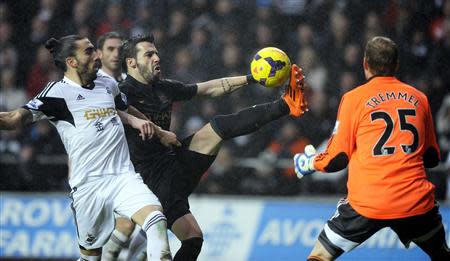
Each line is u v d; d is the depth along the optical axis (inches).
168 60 1181.7
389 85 623.8
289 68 687.7
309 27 1203.2
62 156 1103.0
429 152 631.8
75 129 637.3
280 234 989.8
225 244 988.6
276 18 1210.0
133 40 701.3
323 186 1065.5
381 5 1197.1
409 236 623.8
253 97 1130.0
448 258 633.0
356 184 614.5
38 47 1203.2
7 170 1063.0
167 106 714.8
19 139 1107.3
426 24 1190.3
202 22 1210.0
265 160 1064.8
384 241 976.9
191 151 698.2
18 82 1197.7
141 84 703.7
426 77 1157.1
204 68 1173.1
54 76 1194.6
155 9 1217.4
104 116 645.9
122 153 653.9
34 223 1004.6
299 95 664.4
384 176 604.4
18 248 1002.7
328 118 1109.7
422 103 624.7
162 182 693.3
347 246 624.7
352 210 616.7
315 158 634.8
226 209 995.9
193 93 734.5
